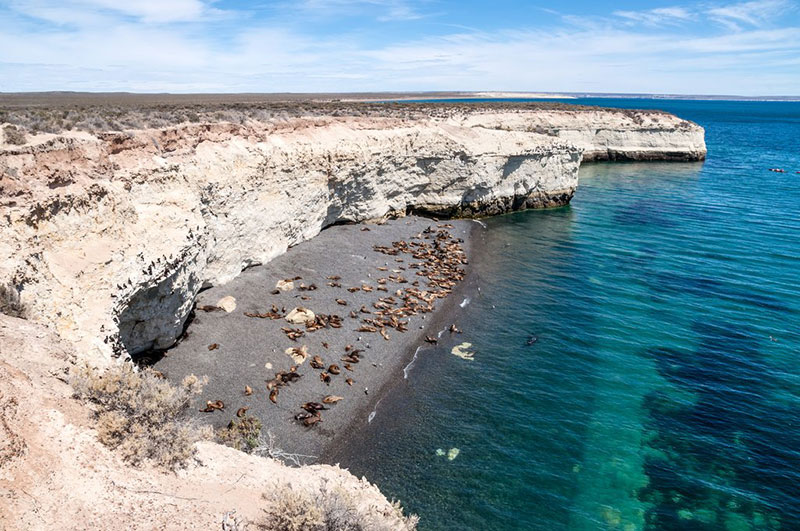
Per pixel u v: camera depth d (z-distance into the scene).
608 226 51.28
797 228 48.84
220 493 10.21
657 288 35.06
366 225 46.28
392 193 48.94
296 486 11.50
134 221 21.53
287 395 21.42
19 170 17.16
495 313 31.22
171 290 22.14
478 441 19.77
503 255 42.19
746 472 18.42
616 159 97.06
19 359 10.86
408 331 28.11
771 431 20.56
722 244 44.50
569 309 31.80
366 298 31.19
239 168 30.81
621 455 19.19
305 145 37.94
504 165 53.41
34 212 16.67
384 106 73.19
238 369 22.61
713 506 16.92
